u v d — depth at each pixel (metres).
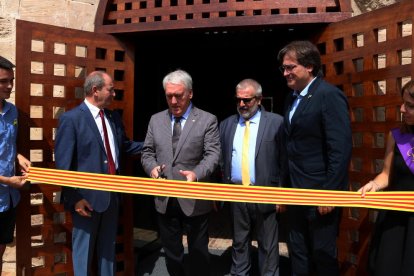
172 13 3.63
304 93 2.84
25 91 3.32
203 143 3.22
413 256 2.34
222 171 3.61
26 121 3.34
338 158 2.65
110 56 3.78
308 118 2.76
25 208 3.40
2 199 3.07
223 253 4.43
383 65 3.70
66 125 3.06
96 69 3.75
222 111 7.61
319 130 2.76
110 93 3.22
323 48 3.78
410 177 2.45
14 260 4.06
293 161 2.91
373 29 3.14
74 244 3.21
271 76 7.29
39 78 3.39
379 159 3.30
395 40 2.98
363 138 3.30
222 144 3.61
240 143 3.49
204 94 7.66
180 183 2.87
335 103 2.68
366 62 3.21
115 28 3.74
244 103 3.41
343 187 2.72
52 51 3.45
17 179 3.04
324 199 2.66
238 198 2.80
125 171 3.78
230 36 4.72
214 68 7.54
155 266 4.11
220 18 3.51
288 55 2.78
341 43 3.58
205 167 3.08
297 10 3.58
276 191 2.75
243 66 7.40
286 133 2.97
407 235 2.39
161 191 2.89
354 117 3.38
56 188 3.57
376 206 2.53
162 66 7.11
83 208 3.09
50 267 3.54
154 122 3.34
